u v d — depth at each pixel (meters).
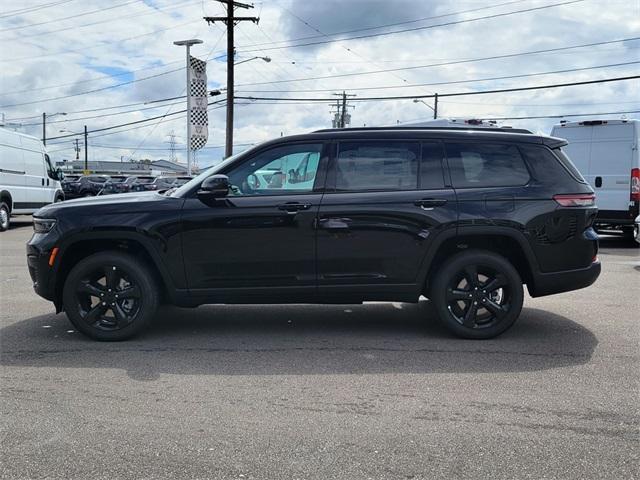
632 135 12.73
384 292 5.55
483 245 5.75
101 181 47.88
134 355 5.18
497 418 3.86
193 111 28.73
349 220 5.43
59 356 5.15
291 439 3.57
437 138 5.63
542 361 5.02
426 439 3.57
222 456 3.36
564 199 5.55
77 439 3.57
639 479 3.12
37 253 5.50
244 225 5.42
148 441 3.54
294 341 5.62
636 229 10.47
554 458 3.34
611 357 5.13
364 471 3.19
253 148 5.59
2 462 3.29
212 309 7.00
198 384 4.48
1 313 6.75
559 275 5.59
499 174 5.61
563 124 13.59
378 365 4.91
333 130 5.66
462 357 5.13
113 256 5.50
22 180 18.23
